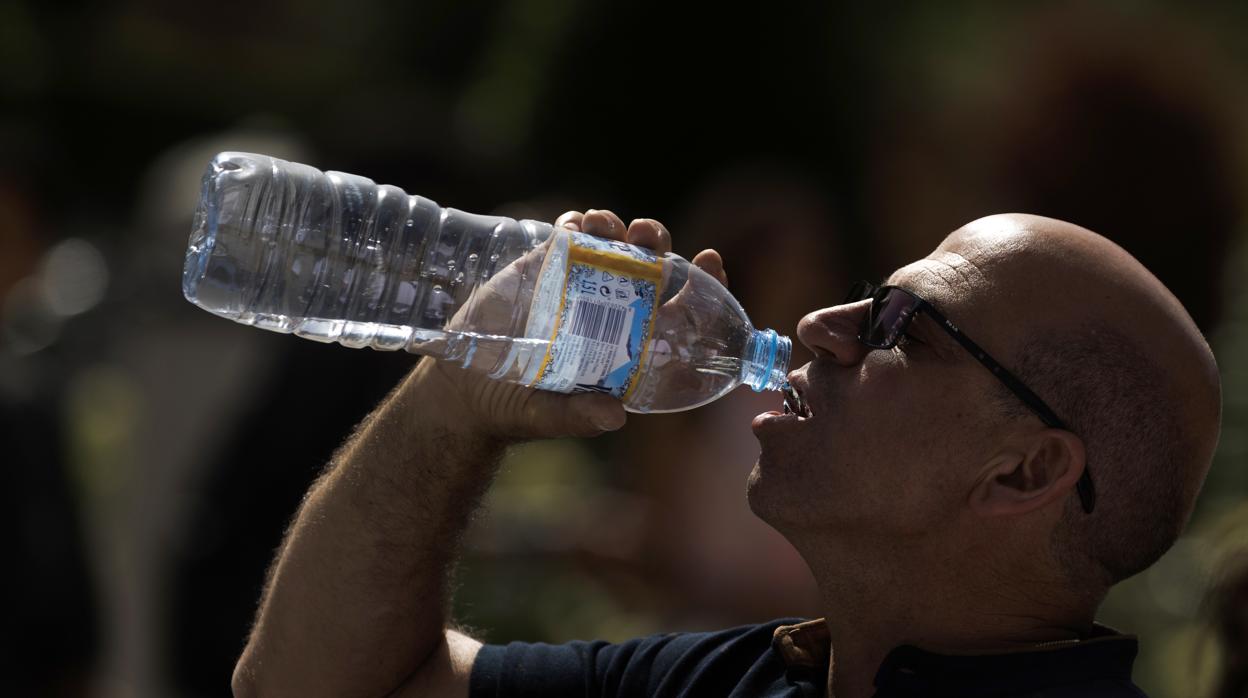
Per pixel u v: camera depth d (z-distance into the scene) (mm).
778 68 24281
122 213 39812
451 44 38031
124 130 42000
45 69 41156
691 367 8375
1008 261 7648
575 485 18984
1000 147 15984
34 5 41281
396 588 8719
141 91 42062
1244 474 13523
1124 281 7586
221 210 8398
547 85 26781
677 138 25953
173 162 17172
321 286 8602
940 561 7668
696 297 8375
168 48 42719
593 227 8039
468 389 8320
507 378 7797
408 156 14508
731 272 13414
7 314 16156
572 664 8930
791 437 7906
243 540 13414
